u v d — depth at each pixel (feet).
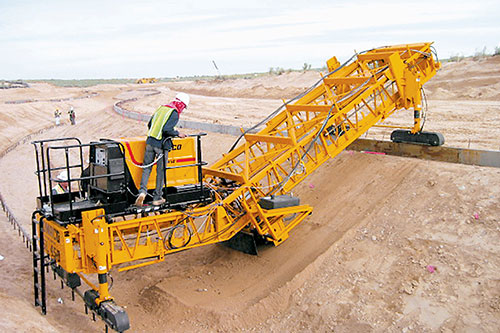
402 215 34.81
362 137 55.62
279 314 31.24
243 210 35.32
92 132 112.37
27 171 84.38
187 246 31.86
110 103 224.53
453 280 27.96
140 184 28.73
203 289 35.60
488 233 29.81
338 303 29.55
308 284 32.55
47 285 35.35
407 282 29.17
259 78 230.89
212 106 129.18
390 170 40.65
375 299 28.94
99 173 29.25
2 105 169.07
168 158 30.42
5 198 65.21
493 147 46.37
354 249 33.76
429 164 39.17
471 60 137.18
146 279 38.65
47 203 30.40
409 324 26.43
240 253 39.24
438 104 86.58
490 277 27.02
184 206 31.12
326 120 35.37
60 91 316.19
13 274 36.06
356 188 40.73
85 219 27.20
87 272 28.17
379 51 42.45
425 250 30.81
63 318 30.01
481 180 34.45
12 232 47.55
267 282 34.47
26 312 27.50
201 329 30.91
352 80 38.55
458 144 48.67
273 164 35.32
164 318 32.76
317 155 37.22
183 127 76.79
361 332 27.07
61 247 27.61
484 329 24.52
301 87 172.86
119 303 35.53
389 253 32.04
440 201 34.30
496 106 77.30
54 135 131.64
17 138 130.82
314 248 35.86
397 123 66.49
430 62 40.88
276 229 36.47
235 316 31.30
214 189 34.01
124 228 28.91
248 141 38.93
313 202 41.75
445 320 25.86
